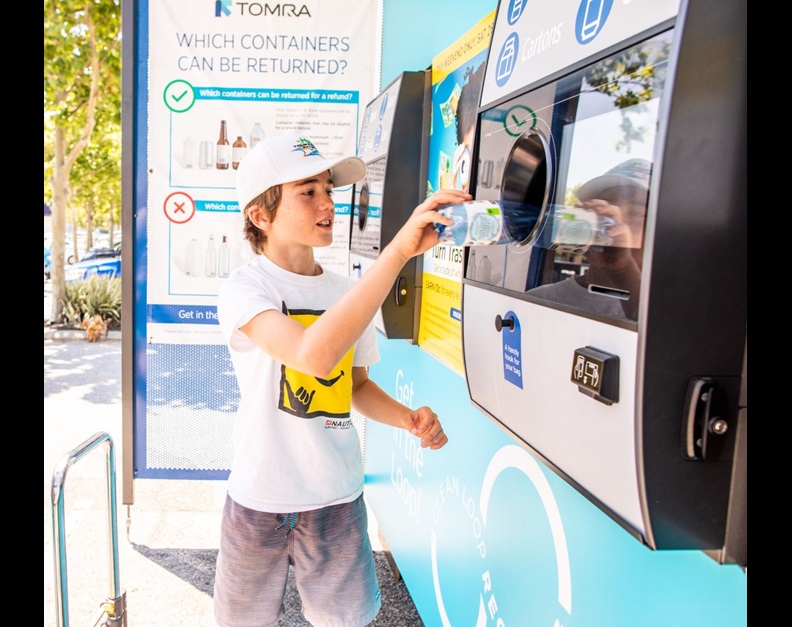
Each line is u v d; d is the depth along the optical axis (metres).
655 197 0.90
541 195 1.37
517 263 1.40
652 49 0.95
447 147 2.40
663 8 0.93
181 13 4.12
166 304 4.26
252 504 1.80
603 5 1.10
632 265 0.97
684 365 0.92
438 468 2.49
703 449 0.93
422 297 2.72
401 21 3.37
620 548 1.24
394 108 2.63
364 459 4.32
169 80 4.15
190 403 4.31
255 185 1.78
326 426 1.84
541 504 1.59
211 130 4.20
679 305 0.92
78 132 13.80
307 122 4.22
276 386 1.81
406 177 2.66
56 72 11.42
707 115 0.90
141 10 4.09
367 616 1.93
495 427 1.90
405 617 3.09
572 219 1.17
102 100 12.70
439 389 2.47
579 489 1.15
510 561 1.77
